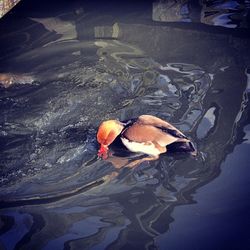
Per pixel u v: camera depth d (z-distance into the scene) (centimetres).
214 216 128
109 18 270
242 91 189
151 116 163
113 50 235
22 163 160
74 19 273
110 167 153
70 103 194
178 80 203
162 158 155
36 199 141
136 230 125
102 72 215
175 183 143
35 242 123
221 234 122
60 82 209
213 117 174
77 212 133
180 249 118
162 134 154
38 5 293
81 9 285
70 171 154
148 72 212
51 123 182
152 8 278
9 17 280
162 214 130
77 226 128
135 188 142
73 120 184
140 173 149
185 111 180
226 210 130
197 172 147
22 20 276
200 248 118
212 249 118
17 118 186
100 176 149
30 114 188
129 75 210
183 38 240
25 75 216
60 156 162
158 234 123
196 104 184
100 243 121
